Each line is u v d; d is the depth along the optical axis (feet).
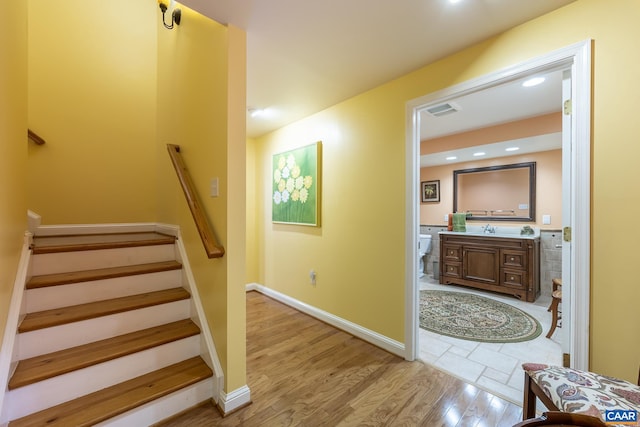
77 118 8.44
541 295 12.46
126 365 5.11
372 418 5.12
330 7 4.83
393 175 7.48
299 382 6.20
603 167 4.41
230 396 5.26
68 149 8.32
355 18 5.12
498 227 14.10
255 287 13.28
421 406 5.43
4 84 4.08
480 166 14.84
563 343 5.04
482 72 5.77
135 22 9.30
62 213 8.27
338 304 9.13
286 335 8.59
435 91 6.55
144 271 6.48
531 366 4.16
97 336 5.38
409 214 7.07
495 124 10.69
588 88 4.50
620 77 4.27
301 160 10.37
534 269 11.66
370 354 7.44
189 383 5.16
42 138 7.95
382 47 6.00
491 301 11.67
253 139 13.17
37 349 4.79
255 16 5.07
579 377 3.73
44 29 8.00
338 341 8.19
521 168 13.55
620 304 4.29
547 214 12.84
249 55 6.31
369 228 8.13
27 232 5.71
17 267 5.00
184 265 6.90
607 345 4.40
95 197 8.72
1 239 4.03
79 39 8.46
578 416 2.06
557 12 4.82
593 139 4.49
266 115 10.09
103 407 4.45
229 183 5.34
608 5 4.36
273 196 11.94
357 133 8.41
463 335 8.52
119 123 9.06
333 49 6.09
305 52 6.21
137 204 9.37
